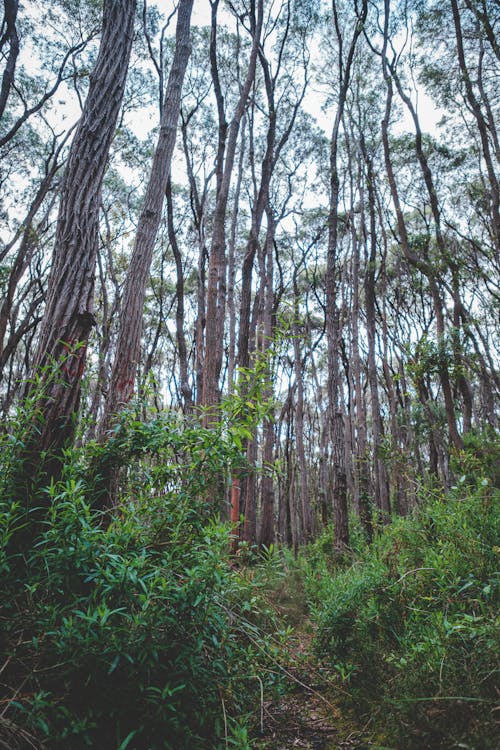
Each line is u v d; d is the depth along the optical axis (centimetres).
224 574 311
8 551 298
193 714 274
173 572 302
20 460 308
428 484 632
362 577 475
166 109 653
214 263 888
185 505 329
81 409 394
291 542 2477
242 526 1022
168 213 1460
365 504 1139
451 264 1136
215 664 289
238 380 372
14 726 213
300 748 307
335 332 1154
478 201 1684
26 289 1838
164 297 2402
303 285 2444
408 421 1238
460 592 383
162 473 347
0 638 255
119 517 341
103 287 1819
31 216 1523
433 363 930
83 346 384
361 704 349
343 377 2544
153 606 267
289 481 2488
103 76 450
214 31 1238
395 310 2238
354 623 428
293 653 436
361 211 1775
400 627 402
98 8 1529
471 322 1019
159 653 268
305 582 734
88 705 250
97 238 423
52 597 279
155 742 250
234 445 352
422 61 1373
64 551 266
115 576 266
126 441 354
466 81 1133
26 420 319
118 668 257
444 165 1766
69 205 414
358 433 1500
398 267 2100
